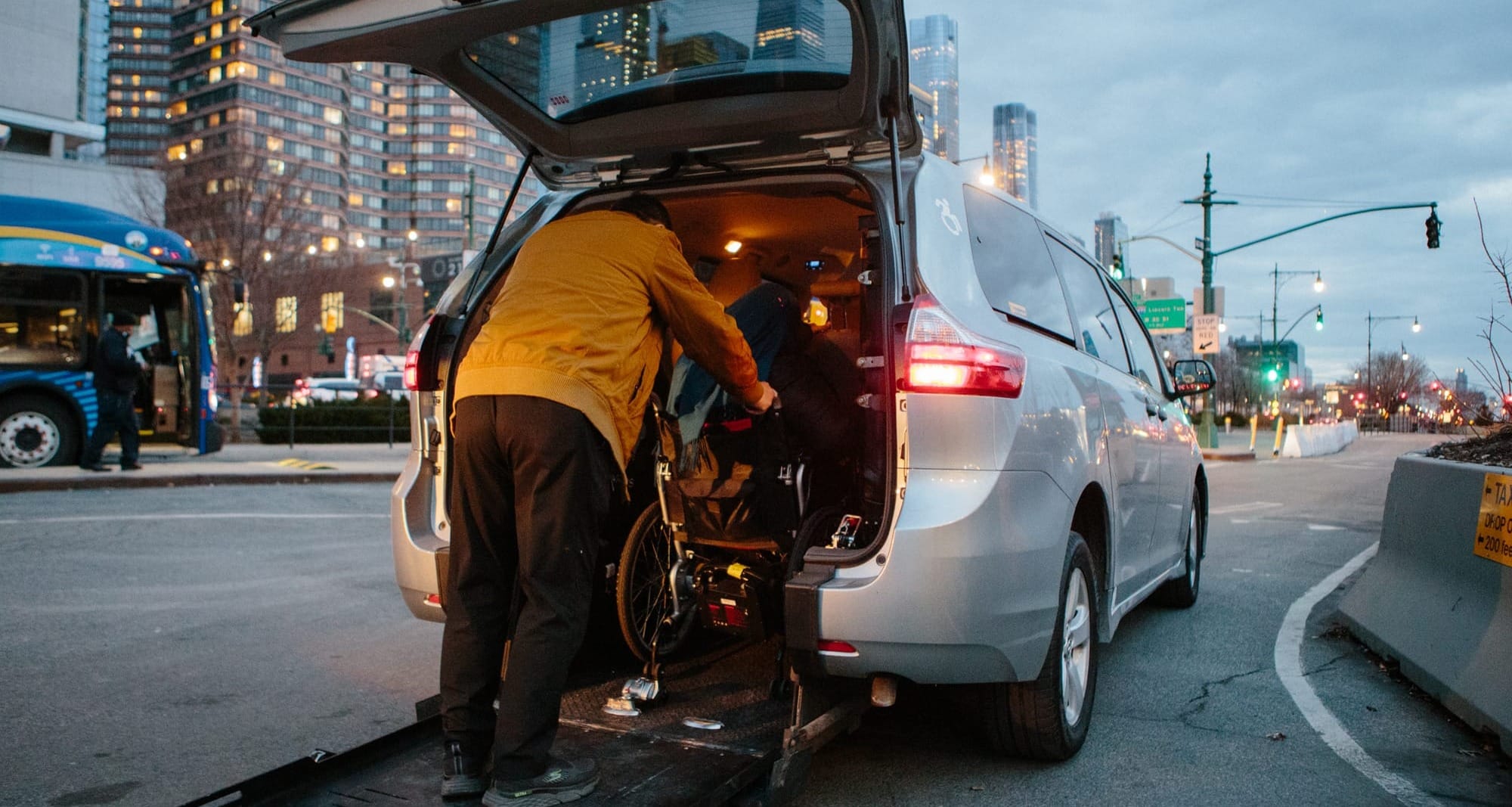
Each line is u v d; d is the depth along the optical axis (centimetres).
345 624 554
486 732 274
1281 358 4931
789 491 339
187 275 1440
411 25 270
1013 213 398
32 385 1292
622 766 283
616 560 396
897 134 323
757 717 331
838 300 491
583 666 390
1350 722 404
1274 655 505
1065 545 324
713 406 342
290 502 1077
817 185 341
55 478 1133
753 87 313
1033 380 321
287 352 9362
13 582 634
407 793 267
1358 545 905
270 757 362
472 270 362
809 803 317
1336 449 3456
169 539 811
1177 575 574
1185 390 580
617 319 273
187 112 13938
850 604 280
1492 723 364
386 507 1052
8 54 3719
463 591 280
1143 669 479
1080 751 366
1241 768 352
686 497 350
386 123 15788
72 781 338
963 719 346
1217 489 1598
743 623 351
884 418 298
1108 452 387
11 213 1313
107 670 463
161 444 1452
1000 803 318
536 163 367
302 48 283
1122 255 3244
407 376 360
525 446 259
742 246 449
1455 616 433
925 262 306
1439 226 2364
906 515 283
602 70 317
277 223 3158
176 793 329
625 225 288
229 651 498
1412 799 327
